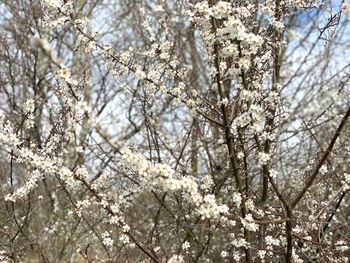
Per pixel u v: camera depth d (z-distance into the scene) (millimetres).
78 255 7199
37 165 3965
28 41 8820
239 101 4211
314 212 4785
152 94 4473
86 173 4090
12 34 9336
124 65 4141
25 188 4422
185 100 4094
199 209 3432
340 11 3859
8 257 5664
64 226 7465
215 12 3400
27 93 8961
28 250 7020
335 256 4969
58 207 7203
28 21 8891
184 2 4719
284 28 4035
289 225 3945
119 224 4301
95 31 4102
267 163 3891
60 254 6941
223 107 3848
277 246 5316
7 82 9203
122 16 9492
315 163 4953
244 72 3766
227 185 5988
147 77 4094
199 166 8188
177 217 5164
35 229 7430
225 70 4082
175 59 4766
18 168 6090
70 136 4508
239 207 4004
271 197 5781
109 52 4113
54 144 4594
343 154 5867
